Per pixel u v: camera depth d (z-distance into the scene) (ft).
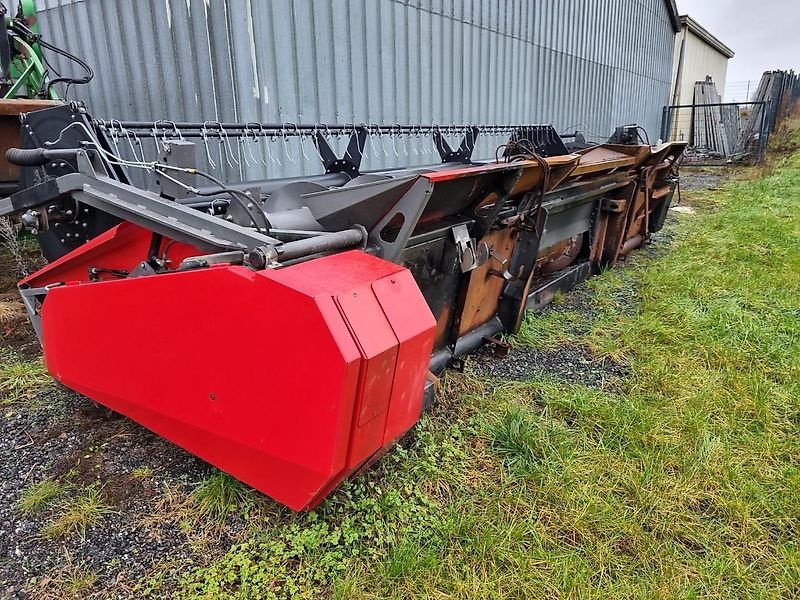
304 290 4.30
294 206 6.29
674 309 11.69
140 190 5.83
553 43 27.94
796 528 5.90
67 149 6.44
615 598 4.98
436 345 8.39
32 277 7.39
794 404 8.28
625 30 37.17
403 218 5.77
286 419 4.68
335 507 5.86
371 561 5.32
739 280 13.74
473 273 8.07
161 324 5.37
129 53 15.57
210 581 5.03
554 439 7.24
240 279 4.63
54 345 6.72
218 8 13.75
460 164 12.71
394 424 5.08
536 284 12.27
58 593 4.91
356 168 11.03
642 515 6.04
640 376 9.09
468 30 21.52
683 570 5.34
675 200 27.86
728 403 8.25
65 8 16.58
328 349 4.21
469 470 6.67
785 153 47.91
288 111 15.58
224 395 5.12
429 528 5.74
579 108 32.68
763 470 6.82
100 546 5.41
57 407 7.75
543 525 5.83
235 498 5.90
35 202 6.35
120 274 6.59
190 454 6.70
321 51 16.02
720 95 72.59
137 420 6.39
